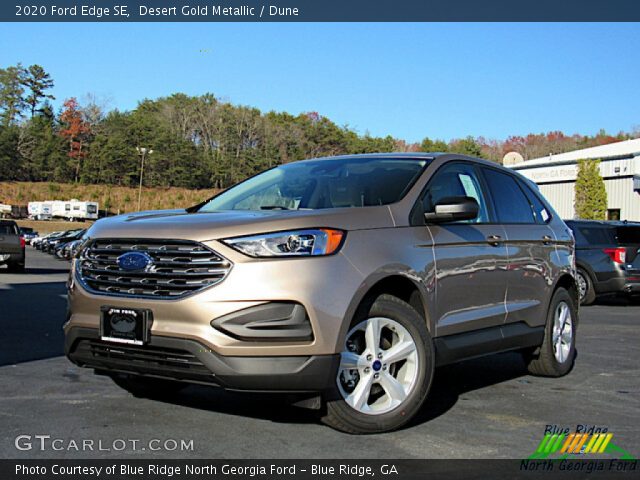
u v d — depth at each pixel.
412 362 4.24
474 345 4.84
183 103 137.25
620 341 8.31
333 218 4.07
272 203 4.86
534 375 6.05
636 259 12.91
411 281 4.30
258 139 130.38
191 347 3.73
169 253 3.91
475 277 4.88
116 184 122.31
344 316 3.84
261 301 3.71
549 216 6.22
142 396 4.97
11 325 8.84
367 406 4.04
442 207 4.51
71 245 34.06
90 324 4.11
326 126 129.12
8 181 119.12
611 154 44.47
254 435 4.04
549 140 125.62
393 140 131.75
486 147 124.00
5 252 21.52
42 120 128.50
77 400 4.84
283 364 3.72
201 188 124.50
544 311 5.79
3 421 4.29
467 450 3.88
